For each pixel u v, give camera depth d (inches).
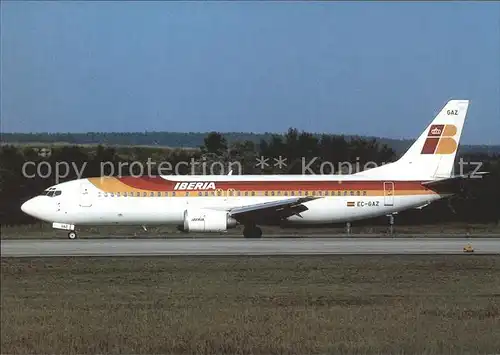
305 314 3221.0
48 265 4950.8
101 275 4574.3
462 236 7559.1
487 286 4163.4
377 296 3806.6
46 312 3326.8
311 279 4411.9
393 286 4163.4
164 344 2817.4
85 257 5349.4
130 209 7652.6
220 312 3287.4
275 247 6043.3
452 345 2785.4
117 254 5546.3
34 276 4549.7
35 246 6181.1
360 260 5162.4
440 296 3814.0
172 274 4601.4
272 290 4020.7
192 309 3373.5
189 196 7701.8
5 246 6205.7
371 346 2768.2
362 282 4318.4
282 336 2886.3
